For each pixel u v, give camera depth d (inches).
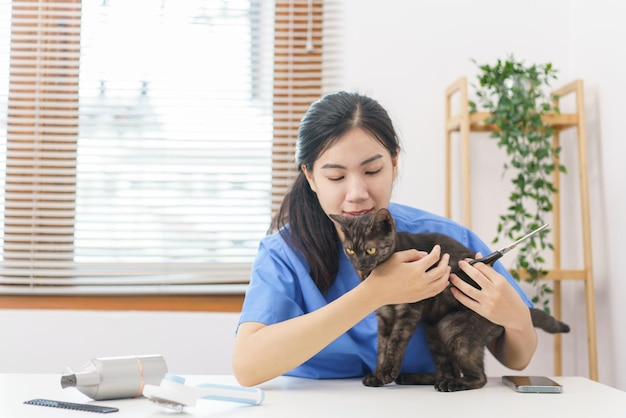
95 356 85.5
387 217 45.9
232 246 89.1
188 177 89.6
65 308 86.9
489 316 46.5
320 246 53.9
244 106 89.9
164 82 89.7
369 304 45.2
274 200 89.4
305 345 45.6
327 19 89.7
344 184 48.5
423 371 54.9
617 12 77.2
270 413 38.2
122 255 88.4
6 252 88.1
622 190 75.6
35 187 88.1
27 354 85.1
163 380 39.1
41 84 90.2
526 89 80.9
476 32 89.7
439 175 88.4
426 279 44.6
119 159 89.4
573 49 89.2
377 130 48.4
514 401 42.1
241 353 47.4
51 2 89.4
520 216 87.7
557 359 85.0
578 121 80.9
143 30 89.7
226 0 90.1
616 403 41.5
